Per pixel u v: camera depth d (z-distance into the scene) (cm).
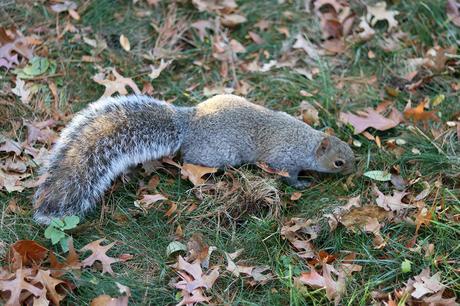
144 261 142
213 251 144
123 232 145
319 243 146
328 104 165
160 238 145
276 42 175
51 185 144
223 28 175
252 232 146
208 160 152
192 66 170
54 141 154
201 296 138
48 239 142
